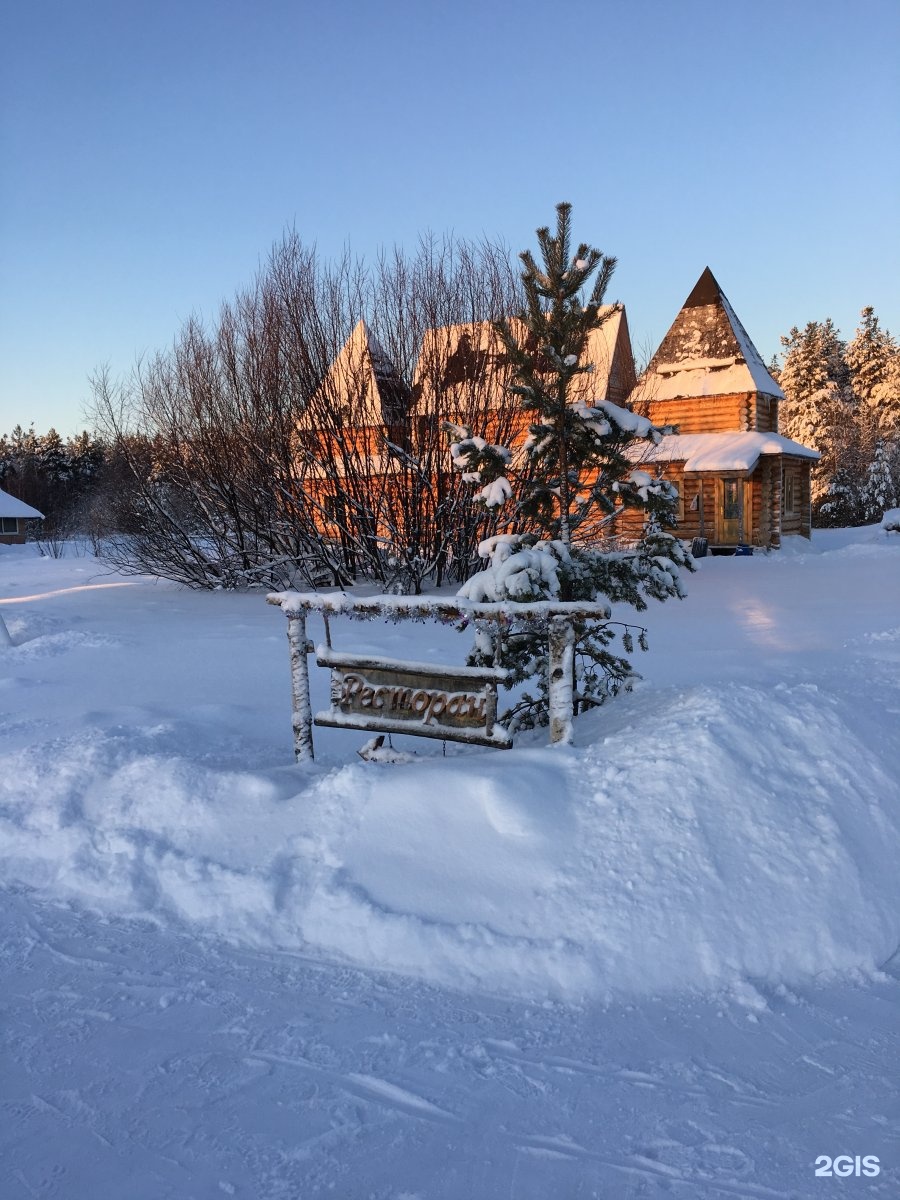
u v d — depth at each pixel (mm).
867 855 3801
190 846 4094
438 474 16609
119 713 7086
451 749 5648
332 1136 2424
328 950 3439
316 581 19188
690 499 27188
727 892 3502
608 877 3549
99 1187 2254
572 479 5738
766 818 3830
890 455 47844
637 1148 2383
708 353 28172
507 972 3223
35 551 43500
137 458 20125
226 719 6984
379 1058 2783
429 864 3719
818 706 4652
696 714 4438
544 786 4020
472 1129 2455
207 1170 2307
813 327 56469
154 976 3301
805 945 3367
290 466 17766
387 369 17219
